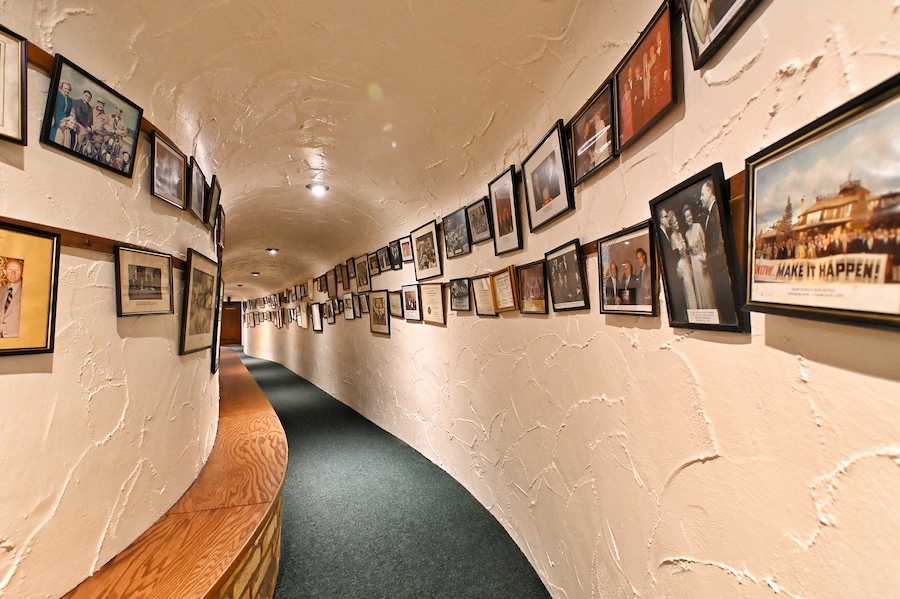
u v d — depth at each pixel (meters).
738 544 0.53
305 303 5.62
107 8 0.68
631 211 0.79
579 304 1.04
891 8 0.32
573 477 1.12
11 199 0.54
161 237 0.91
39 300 0.57
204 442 1.31
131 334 0.79
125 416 0.77
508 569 1.47
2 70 0.52
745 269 0.48
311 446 2.91
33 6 0.57
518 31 0.97
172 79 0.92
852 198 0.34
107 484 0.71
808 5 0.40
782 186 0.42
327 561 1.55
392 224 2.61
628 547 0.84
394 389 3.03
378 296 3.15
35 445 0.57
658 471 0.73
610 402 0.91
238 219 2.63
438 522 1.81
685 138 0.62
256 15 0.92
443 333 2.24
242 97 1.19
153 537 0.85
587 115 0.92
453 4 0.92
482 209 1.63
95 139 0.68
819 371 0.40
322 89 1.26
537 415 1.37
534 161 1.21
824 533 0.40
